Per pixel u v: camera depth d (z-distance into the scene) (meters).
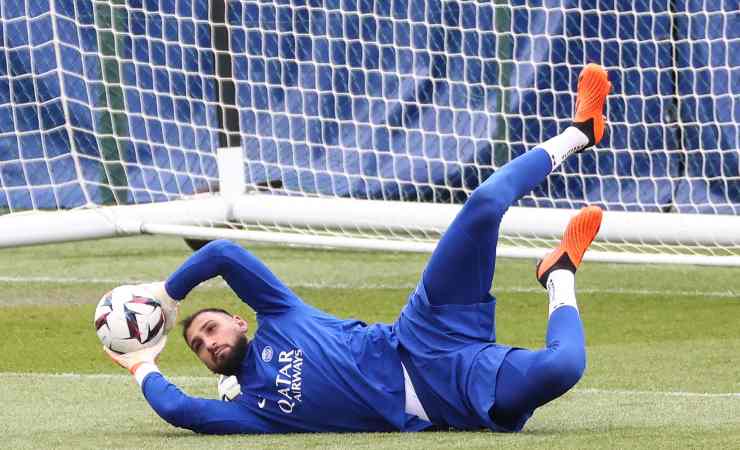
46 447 13.21
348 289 27.58
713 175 32.44
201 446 12.92
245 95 32.06
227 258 13.96
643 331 23.03
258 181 31.70
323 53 32.22
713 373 18.91
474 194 13.62
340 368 13.48
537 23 32.06
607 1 32.38
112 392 17.72
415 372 13.48
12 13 32.66
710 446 12.17
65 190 33.25
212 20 29.22
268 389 13.58
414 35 32.41
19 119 33.31
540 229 26.70
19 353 21.53
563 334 13.09
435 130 32.28
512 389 12.96
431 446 12.48
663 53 32.56
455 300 13.55
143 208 27.00
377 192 32.22
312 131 32.25
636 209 32.59
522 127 31.53
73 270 29.86
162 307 14.17
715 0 32.31
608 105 32.66
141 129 32.34
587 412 15.43
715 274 29.12
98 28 29.38
